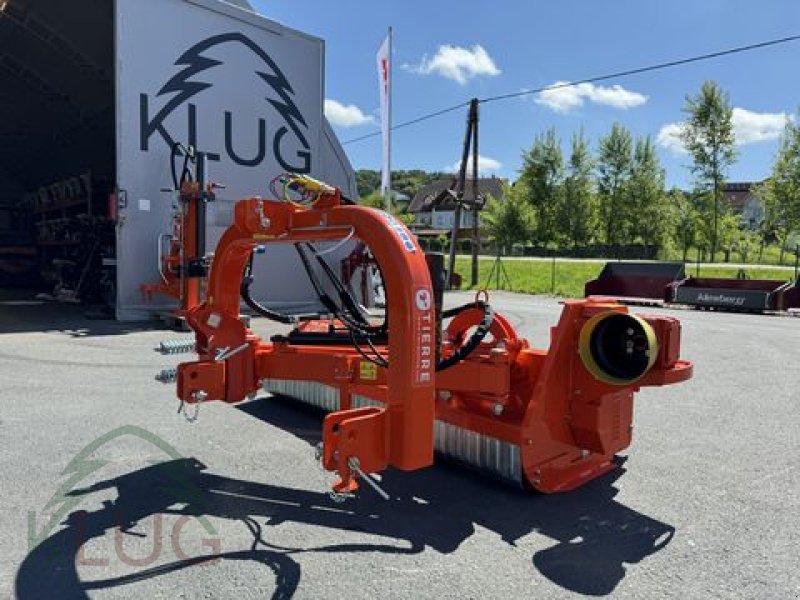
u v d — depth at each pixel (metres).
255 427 4.63
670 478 3.82
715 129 35.88
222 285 3.75
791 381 6.82
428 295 2.72
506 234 46.91
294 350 3.74
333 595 2.46
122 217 10.09
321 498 3.41
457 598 2.47
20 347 7.68
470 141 23.30
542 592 2.53
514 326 11.17
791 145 33.19
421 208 81.69
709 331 11.27
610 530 3.10
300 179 3.15
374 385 3.43
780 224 34.19
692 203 37.50
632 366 3.24
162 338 8.45
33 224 19.69
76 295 13.23
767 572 2.71
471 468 3.70
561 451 3.59
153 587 2.49
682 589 2.56
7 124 18.56
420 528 3.09
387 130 15.02
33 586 2.48
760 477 3.86
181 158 10.65
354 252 11.72
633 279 17.94
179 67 10.64
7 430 4.44
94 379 6.03
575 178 45.31
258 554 2.78
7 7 13.00
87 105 15.95
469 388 3.46
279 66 12.06
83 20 12.82
